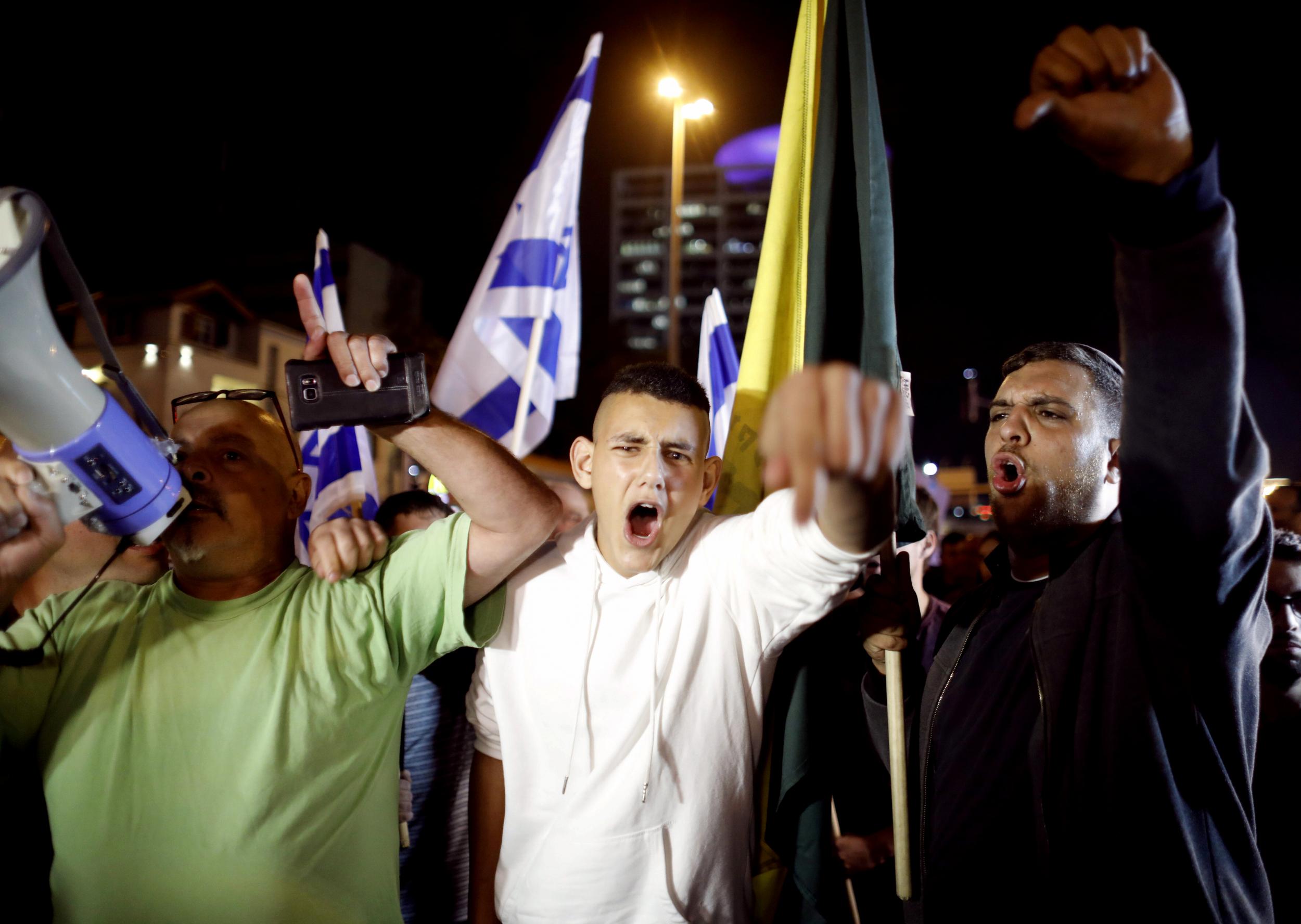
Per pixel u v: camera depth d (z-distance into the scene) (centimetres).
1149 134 115
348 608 186
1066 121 116
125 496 154
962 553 616
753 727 183
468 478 176
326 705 177
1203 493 135
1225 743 156
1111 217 127
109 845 168
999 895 164
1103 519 182
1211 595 146
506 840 187
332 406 171
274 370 2480
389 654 186
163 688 176
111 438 150
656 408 181
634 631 182
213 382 2308
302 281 173
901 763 178
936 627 316
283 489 196
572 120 402
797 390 82
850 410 80
